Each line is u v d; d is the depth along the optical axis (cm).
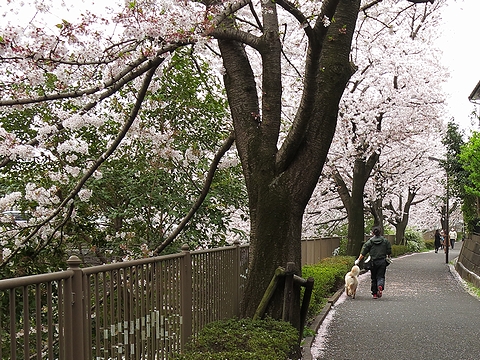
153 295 468
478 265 1722
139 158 820
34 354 495
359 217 2231
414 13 2089
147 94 792
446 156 2658
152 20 518
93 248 770
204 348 492
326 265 1544
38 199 683
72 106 650
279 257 654
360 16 1694
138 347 431
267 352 462
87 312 359
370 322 967
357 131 2114
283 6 577
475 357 689
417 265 2617
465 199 2355
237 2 574
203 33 532
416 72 2088
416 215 4734
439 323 951
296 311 624
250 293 654
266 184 663
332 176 2297
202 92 903
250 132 684
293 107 1919
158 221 848
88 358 357
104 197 793
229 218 905
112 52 550
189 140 853
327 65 656
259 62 1559
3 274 598
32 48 488
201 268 609
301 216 671
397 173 2911
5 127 756
